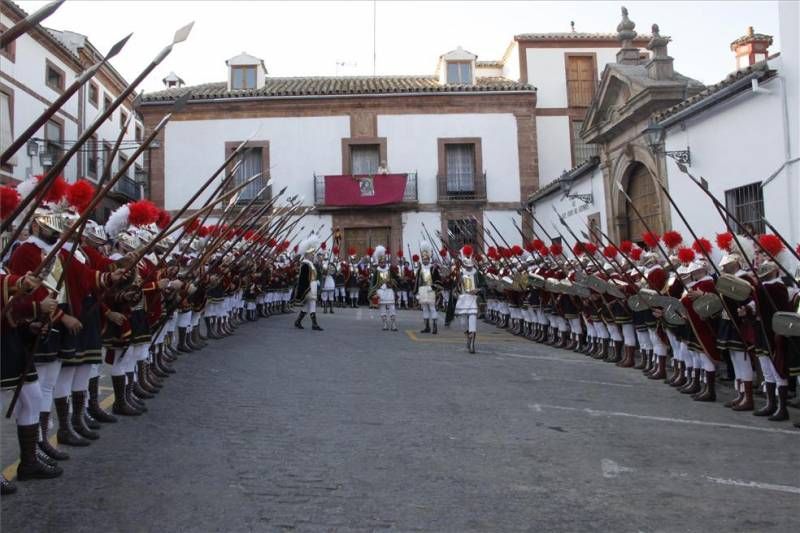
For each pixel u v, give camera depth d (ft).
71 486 15.03
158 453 17.70
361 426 21.01
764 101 34.01
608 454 18.57
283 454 17.89
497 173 89.45
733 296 23.26
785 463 17.90
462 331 51.47
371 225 88.33
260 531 12.85
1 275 14.24
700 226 40.22
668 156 43.78
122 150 97.50
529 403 25.02
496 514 13.98
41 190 12.44
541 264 44.42
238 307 49.78
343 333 47.14
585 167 60.13
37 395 15.34
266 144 88.12
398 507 14.28
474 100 89.71
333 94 88.22
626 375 32.14
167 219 25.81
